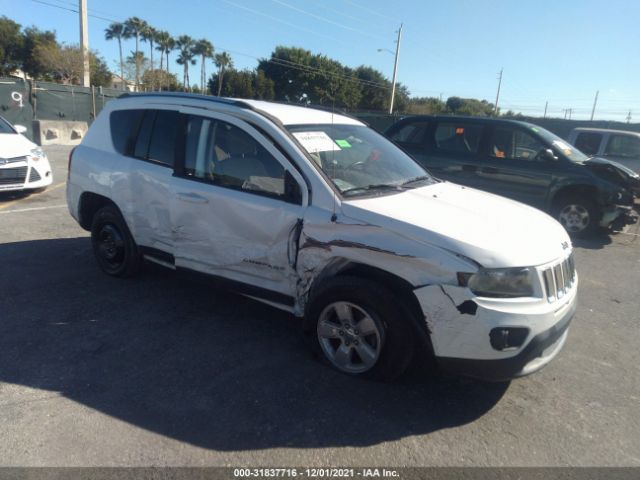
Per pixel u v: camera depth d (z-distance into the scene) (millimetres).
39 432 2754
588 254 7184
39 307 4367
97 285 4906
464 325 2893
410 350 3164
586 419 3141
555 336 3035
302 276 3488
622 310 5082
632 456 2811
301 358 3664
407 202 3508
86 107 22516
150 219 4379
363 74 70562
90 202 5098
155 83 41812
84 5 24328
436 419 3051
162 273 5285
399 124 9102
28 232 6703
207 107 4070
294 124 3879
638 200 7859
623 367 3855
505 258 2908
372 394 3254
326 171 3561
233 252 3816
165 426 2852
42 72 49906
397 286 3115
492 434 2943
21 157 8375
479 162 8227
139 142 4508
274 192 3586
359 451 2736
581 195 7848
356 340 3336
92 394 3125
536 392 3428
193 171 4051
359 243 3170
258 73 67562
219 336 3965
